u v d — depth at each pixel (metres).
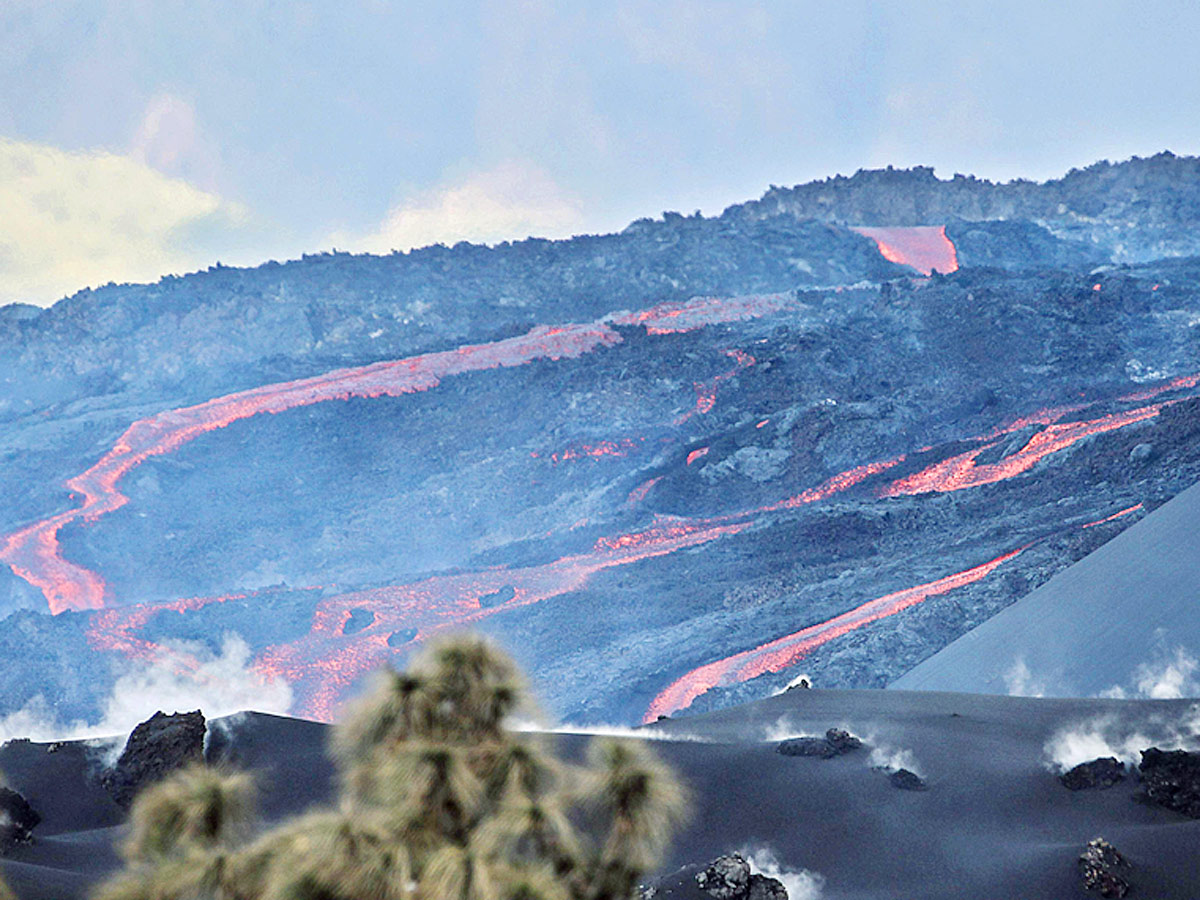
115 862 94.56
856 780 110.38
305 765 120.75
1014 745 121.31
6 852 92.44
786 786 109.44
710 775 114.12
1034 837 94.19
